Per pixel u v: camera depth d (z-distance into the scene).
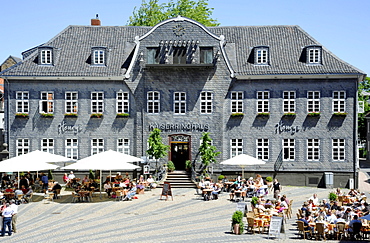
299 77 39.47
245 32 42.78
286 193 35.88
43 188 36.56
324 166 39.47
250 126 39.78
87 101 40.12
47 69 39.91
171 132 39.88
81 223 25.08
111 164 31.62
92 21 45.97
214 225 24.47
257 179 36.09
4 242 21.02
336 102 39.62
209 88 39.75
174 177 38.97
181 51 39.75
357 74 38.88
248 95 39.84
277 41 41.81
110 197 33.94
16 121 39.94
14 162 30.83
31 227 24.23
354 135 39.34
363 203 26.67
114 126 40.12
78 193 32.06
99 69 40.09
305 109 39.62
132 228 23.67
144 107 39.94
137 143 39.84
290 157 39.72
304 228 22.17
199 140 39.81
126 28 43.38
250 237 21.92
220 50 39.66
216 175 39.66
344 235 22.84
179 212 28.14
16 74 39.34
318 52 39.78
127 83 39.78
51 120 40.06
